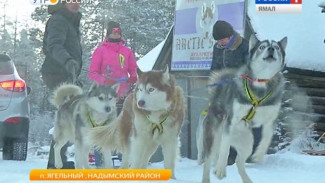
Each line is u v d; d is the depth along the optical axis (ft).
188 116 35.06
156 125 18.86
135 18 120.98
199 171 24.09
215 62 23.63
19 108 27.61
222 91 19.25
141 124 18.93
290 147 31.55
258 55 17.84
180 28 38.32
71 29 24.20
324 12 37.86
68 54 22.93
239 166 19.06
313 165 24.38
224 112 19.03
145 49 120.37
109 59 25.39
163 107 18.67
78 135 22.81
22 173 20.38
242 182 19.54
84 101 22.90
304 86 35.73
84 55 121.19
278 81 18.15
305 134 33.55
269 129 18.48
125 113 20.24
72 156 30.89
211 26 34.68
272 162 26.20
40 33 140.05
